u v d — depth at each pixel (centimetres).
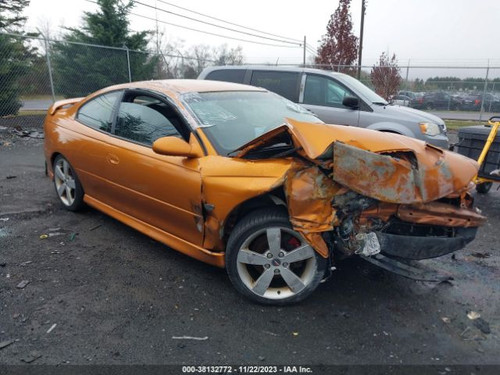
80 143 432
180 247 348
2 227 436
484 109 2045
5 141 947
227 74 870
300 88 790
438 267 383
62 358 249
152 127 370
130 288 327
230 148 329
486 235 471
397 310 309
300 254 297
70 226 445
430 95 2105
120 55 1455
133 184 371
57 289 323
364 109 737
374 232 290
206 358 254
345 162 270
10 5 1995
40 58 1278
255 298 308
